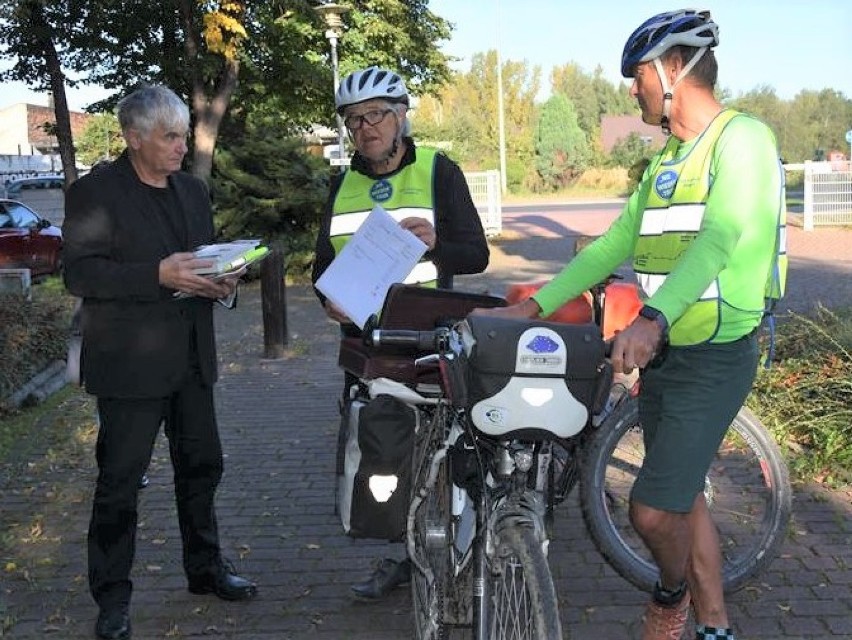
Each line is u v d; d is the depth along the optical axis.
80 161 54.94
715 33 2.55
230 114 21.81
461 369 2.37
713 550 2.78
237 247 3.40
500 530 2.41
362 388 3.17
